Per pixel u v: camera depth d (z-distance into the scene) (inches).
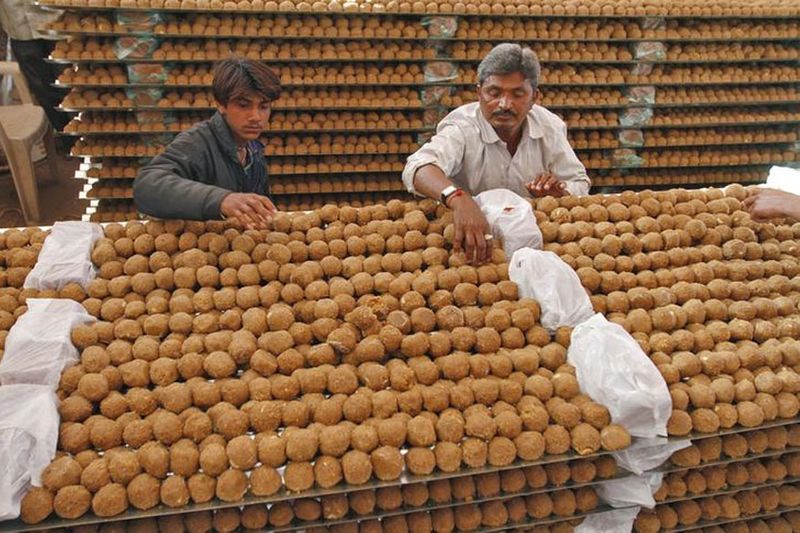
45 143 182.9
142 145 136.3
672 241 67.2
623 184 169.5
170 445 46.1
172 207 60.4
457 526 52.0
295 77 137.9
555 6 145.1
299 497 44.4
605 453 49.4
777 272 66.1
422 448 47.2
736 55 158.2
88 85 127.9
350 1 135.6
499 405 51.0
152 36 126.0
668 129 166.2
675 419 50.3
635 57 153.5
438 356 55.0
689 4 152.5
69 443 44.9
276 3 131.0
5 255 61.3
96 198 139.7
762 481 58.3
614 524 55.0
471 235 61.7
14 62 188.4
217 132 70.6
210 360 51.6
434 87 144.5
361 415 48.6
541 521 53.4
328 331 55.1
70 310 53.9
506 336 56.6
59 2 120.1
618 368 50.3
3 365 48.7
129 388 50.4
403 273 61.5
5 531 40.6
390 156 152.0
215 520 46.7
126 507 42.9
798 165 175.5
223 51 131.4
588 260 64.4
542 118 82.5
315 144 145.8
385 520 51.2
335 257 62.9
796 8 156.3
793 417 54.0
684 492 56.7
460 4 137.0
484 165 83.0
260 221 58.4
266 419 47.2
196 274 59.1
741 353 55.9
